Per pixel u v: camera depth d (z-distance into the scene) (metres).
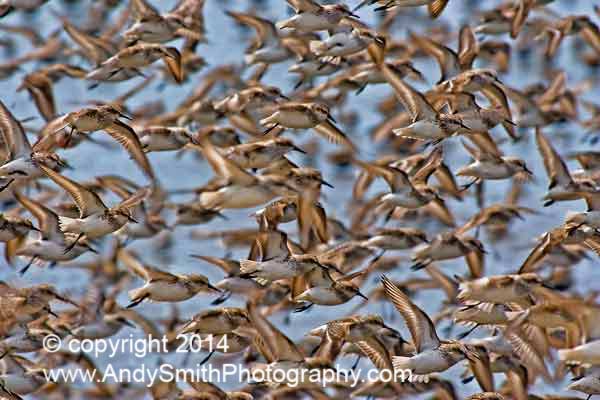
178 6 20.89
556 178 16.58
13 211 17.45
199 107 18.89
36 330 15.59
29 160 14.95
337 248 17.69
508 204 20.25
